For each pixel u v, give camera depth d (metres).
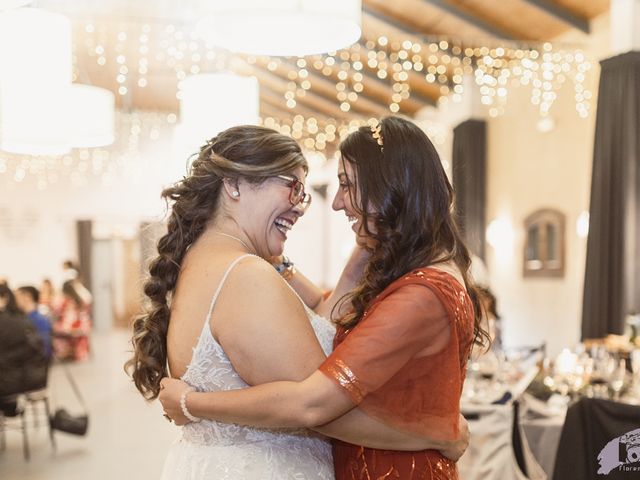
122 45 8.51
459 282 1.47
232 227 1.54
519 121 8.52
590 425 2.50
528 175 8.30
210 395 1.40
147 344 1.58
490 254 9.22
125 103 12.16
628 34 5.87
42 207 12.87
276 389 1.32
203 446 1.50
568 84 7.48
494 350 4.06
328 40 2.41
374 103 10.84
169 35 8.07
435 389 1.42
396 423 1.38
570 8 6.79
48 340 7.90
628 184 5.77
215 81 4.09
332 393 1.30
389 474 1.45
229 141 1.55
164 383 1.48
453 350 1.43
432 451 1.48
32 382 5.17
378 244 1.51
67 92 3.91
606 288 5.89
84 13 6.79
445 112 10.14
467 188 9.23
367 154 1.50
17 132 3.79
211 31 2.31
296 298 1.44
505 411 2.85
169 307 1.58
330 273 14.03
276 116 12.40
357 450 1.51
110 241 13.77
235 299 1.40
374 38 7.83
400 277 1.47
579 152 7.28
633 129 5.78
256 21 2.39
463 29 7.41
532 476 2.83
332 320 1.84
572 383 3.58
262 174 1.50
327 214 14.06
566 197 7.55
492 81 7.69
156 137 12.98
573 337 7.39
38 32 2.96
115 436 5.66
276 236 1.58
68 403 7.05
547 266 7.89
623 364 3.64
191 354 1.46
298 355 1.37
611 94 5.92
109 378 8.58
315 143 12.98
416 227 1.48
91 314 13.59
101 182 12.95
